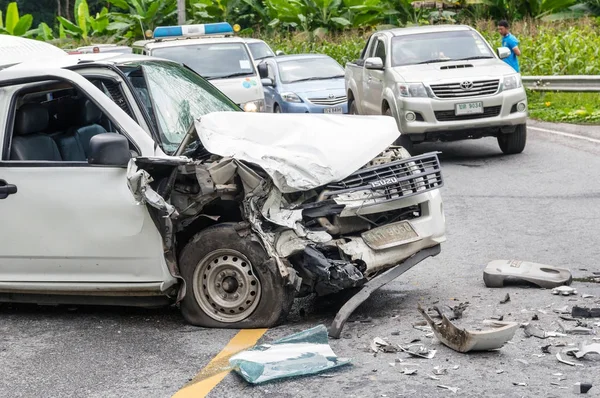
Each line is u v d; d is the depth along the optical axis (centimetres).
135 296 724
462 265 898
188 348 658
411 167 741
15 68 746
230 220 734
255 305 695
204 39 1875
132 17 4059
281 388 561
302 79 2256
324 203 688
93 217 706
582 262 886
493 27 3356
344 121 767
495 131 1623
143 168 676
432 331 664
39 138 763
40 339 704
